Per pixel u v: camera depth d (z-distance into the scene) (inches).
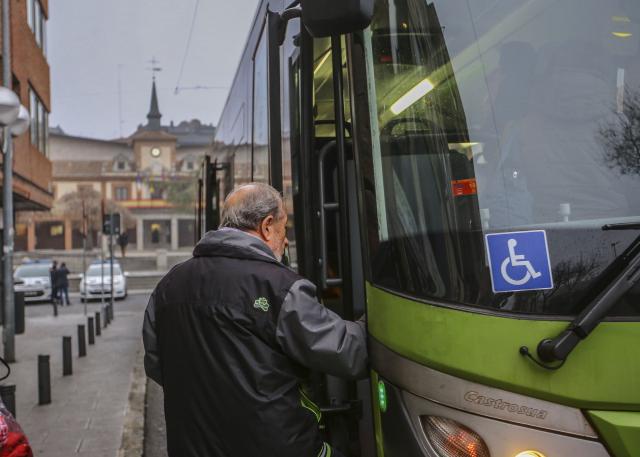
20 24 775.1
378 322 98.1
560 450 79.2
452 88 96.4
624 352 78.7
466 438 84.0
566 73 93.2
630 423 77.0
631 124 89.8
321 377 119.5
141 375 400.5
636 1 93.7
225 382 87.1
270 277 89.0
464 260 88.7
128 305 1025.5
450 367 85.9
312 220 117.1
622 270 79.8
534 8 95.9
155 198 4188.0
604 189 88.4
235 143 265.7
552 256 84.4
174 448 92.4
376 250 100.7
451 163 93.9
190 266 95.1
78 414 304.5
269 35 126.3
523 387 80.9
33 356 484.1
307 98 116.7
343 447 117.1
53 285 824.3
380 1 104.7
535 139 91.6
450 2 98.7
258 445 85.8
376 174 101.9
